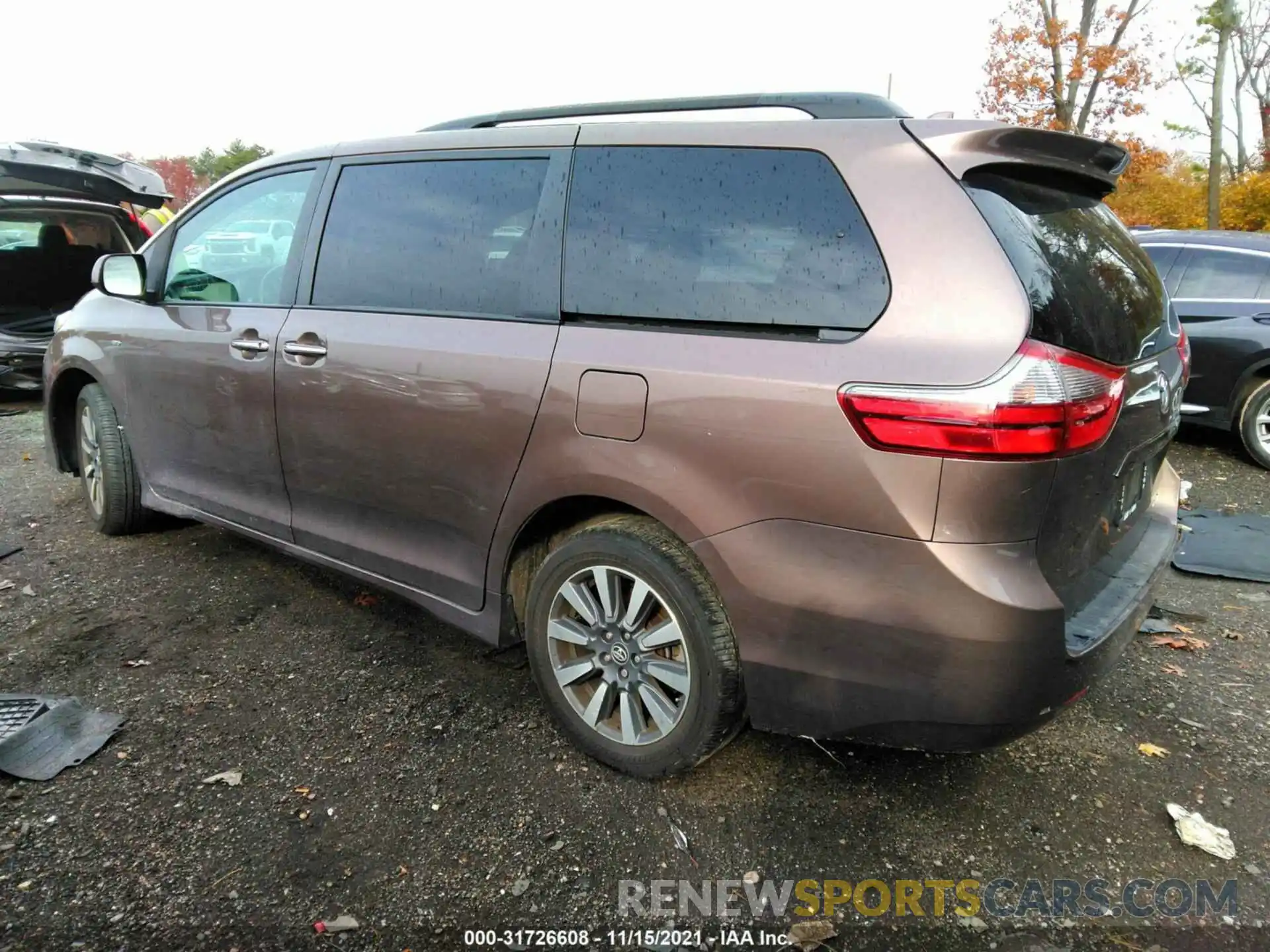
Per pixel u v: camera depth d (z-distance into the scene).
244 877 2.13
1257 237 6.10
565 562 2.49
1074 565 2.11
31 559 4.03
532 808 2.39
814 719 2.12
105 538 4.30
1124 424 2.13
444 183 2.81
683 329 2.23
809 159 2.15
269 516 3.38
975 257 1.91
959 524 1.86
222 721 2.77
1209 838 2.28
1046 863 2.21
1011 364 1.82
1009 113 15.62
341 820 2.34
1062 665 1.97
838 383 1.94
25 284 7.34
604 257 2.40
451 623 2.84
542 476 2.44
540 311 2.49
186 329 3.52
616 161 2.44
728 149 2.27
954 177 1.99
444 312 2.71
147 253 3.89
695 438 2.13
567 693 2.58
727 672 2.24
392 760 2.58
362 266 2.97
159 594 3.67
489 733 2.72
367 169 3.03
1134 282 2.41
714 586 2.23
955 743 2.01
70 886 2.09
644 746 2.43
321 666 3.11
